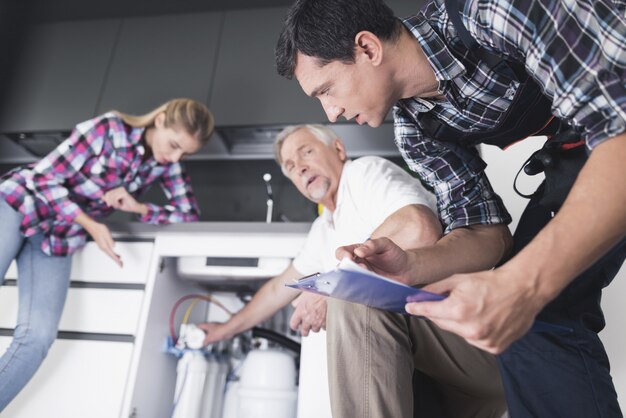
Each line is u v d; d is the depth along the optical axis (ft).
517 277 1.78
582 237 1.77
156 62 9.87
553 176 2.75
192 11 10.34
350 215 4.29
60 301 5.01
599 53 1.90
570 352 2.52
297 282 2.26
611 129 1.82
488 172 4.71
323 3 2.69
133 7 10.39
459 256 2.89
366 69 2.70
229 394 5.55
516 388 2.60
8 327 5.13
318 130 5.19
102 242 5.06
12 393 4.60
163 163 6.03
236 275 5.13
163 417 5.15
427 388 3.57
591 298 2.61
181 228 5.17
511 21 2.15
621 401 3.72
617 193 1.75
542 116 2.77
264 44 9.60
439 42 2.63
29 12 10.80
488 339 1.80
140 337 4.86
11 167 11.02
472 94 2.70
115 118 5.73
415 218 3.59
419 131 3.37
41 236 5.24
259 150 9.90
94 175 5.61
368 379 2.73
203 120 5.88
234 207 10.33
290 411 4.91
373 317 2.87
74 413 4.66
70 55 10.32
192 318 5.80
